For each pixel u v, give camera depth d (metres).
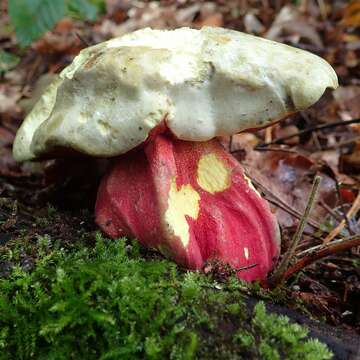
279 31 0.56
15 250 0.18
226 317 0.16
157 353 0.15
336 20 0.63
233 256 0.19
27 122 0.22
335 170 0.34
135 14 0.70
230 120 0.18
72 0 0.49
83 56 0.21
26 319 0.16
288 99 0.18
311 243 0.26
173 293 0.16
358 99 0.44
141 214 0.19
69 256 0.18
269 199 0.29
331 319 0.20
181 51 0.18
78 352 0.15
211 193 0.20
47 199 0.25
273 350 0.15
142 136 0.17
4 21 0.62
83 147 0.18
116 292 0.16
